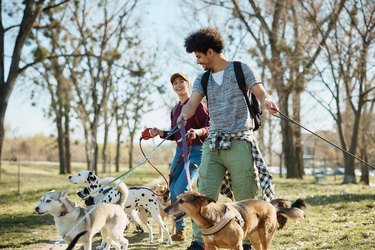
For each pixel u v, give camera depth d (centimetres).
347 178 2545
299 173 3142
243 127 508
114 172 4362
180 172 716
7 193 1936
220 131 513
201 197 474
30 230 949
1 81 1895
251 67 510
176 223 802
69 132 4069
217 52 517
